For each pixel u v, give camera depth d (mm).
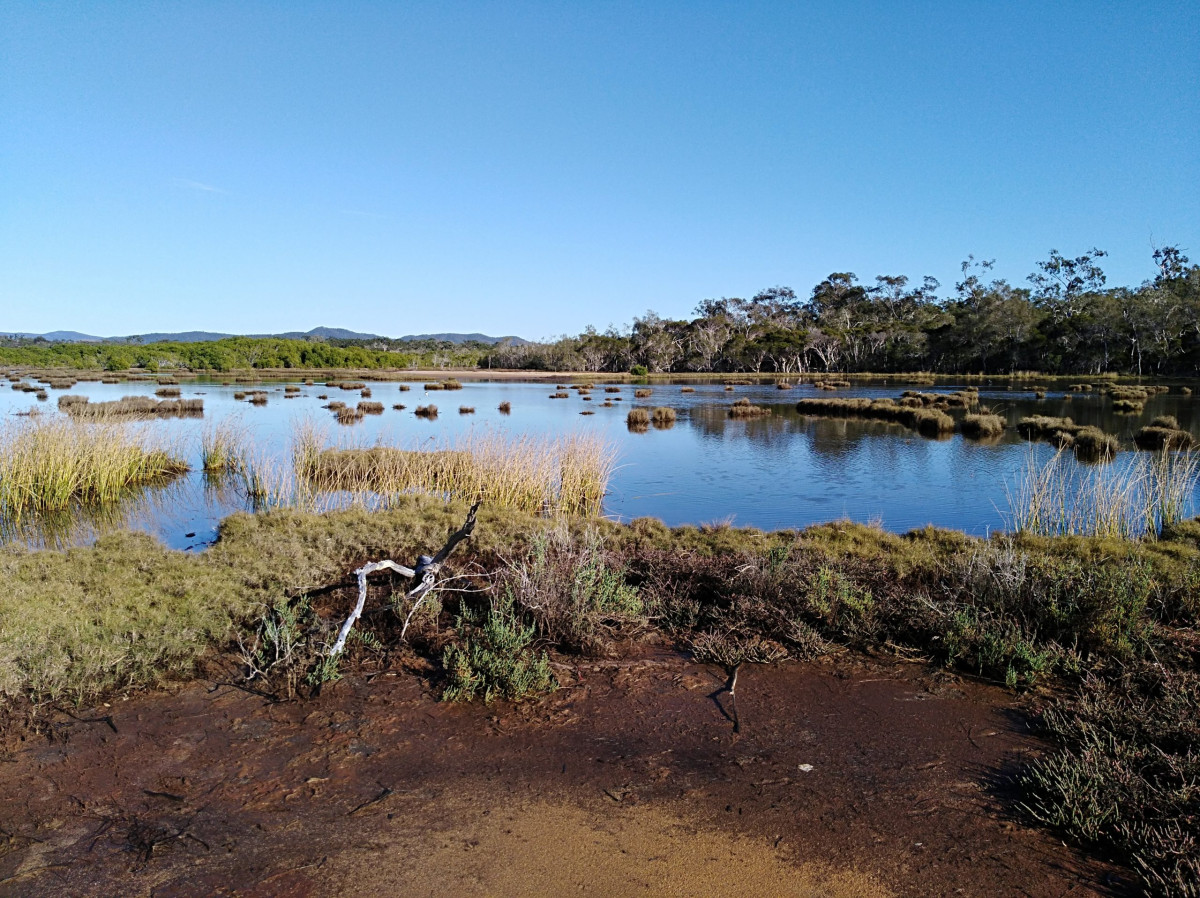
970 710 4539
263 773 3770
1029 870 3045
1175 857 3000
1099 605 5430
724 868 3055
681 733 4242
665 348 99188
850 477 16734
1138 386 51781
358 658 5191
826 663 5285
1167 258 83750
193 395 44188
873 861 3100
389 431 24547
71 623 5246
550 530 8680
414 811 3449
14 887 2908
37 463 13344
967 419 27547
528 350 107812
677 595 6605
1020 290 94125
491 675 4797
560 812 3453
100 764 3836
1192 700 4355
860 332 95688
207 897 2863
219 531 10281
